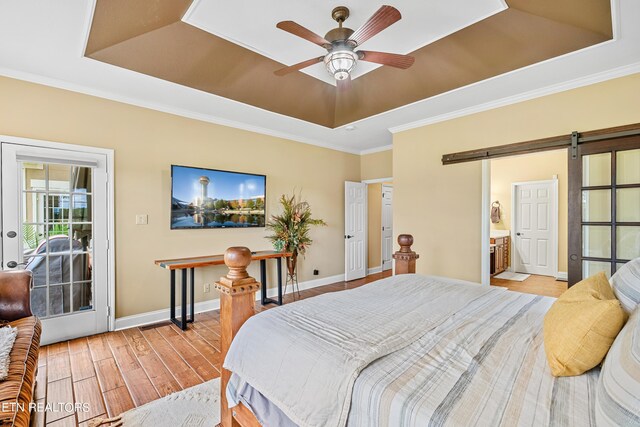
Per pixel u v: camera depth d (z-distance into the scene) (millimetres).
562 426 730
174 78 2951
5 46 2393
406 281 2156
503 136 3443
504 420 761
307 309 1566
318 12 2234
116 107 3293
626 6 1953
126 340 3016
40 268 2902
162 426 1797
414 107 3674
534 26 2334
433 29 2443
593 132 2875
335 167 5621
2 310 2102
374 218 6598
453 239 3859
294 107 3832
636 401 634
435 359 1063
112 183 3256
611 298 1168
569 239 2996
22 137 2791
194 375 2369
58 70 2764
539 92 3174
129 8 2109
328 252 5516
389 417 851
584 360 935
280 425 1166
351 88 3637
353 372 987
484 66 2805
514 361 1049
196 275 3918
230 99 3432
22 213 2814
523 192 6375
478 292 1909
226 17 2293
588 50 2445
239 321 1495
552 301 1741
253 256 3916
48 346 2871
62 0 1933
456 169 3840
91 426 1793
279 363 1181
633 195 2729
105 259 3223
